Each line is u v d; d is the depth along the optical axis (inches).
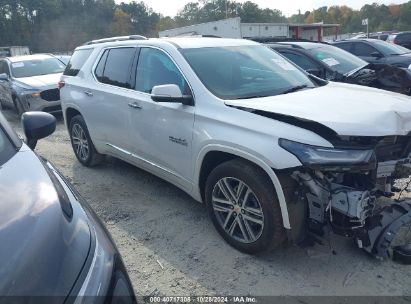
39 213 70.8
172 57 164.1
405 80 268.4
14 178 82.3
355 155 114.3
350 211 116.8
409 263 129.3
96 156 229.8
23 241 64.0
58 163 252.2
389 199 136.9
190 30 1315.2
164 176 172.7
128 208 179.6
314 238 125.6
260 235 129.0
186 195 190.4
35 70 424.8
